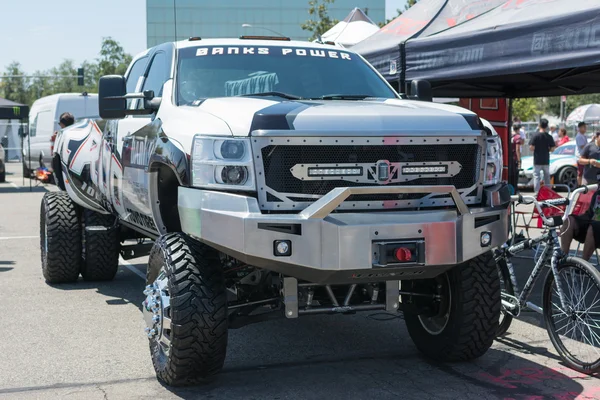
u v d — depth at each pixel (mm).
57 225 7648
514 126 21828
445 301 4973
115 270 7934
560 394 4504
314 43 6172
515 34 6715
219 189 4203
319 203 4035
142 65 6402
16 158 47156
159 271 4574
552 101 57719
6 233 12602
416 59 7977
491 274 4824
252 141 4113
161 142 4836
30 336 5871
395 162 4289
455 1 8516
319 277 4184
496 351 5438
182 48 5656
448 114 4492
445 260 4234
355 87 5609
